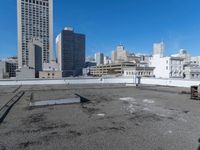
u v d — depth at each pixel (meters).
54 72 75.06
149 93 13.49
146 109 7.95
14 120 6.28
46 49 104.81
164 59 67.38
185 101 9.96
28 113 7.27
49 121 6.16
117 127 5.52
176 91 14.54
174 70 66.19
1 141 4.51
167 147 4.16
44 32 103.88
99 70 114.81
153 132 5.09
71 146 4.23
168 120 6.24
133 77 23.39
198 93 10.42
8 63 92.62
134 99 10.71
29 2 99.06
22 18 97.94
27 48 98.62
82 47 142.50
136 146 4.21
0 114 7.02
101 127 5.53
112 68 102.94
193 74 61.28
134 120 6.25
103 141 4.50
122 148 4.12
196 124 5.79
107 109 7.96
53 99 9.05
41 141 4.51
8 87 18.03
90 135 4.88
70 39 132.75
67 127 5.53
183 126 5.59
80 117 6.64
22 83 20.58
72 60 134.88
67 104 9.15
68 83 22.16
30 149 4.09
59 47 132.88
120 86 19.16
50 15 104.94
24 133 5.04
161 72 68.56
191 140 4.53
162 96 11.91
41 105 8.74
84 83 22.69
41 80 21.38
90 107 8.41
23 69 66.50
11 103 9.34
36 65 91.81
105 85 20.31
